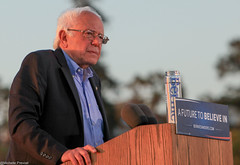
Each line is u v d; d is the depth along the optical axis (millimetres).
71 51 6449
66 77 5980
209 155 4531
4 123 26094
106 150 4613
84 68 6590
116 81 34094
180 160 4219
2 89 26656
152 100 32125
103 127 6500
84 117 6152
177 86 5008
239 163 21547
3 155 22672
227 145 4812
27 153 5535
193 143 4383
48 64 5969
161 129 4266
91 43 6500
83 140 5809
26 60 5930
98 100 6621
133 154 4418
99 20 6672
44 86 5773
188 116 4371
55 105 5785
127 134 4484
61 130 5723
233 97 33500
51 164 5035
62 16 6648
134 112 5098
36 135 5215
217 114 4707
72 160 4773
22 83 5664
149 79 32875
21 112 5426
